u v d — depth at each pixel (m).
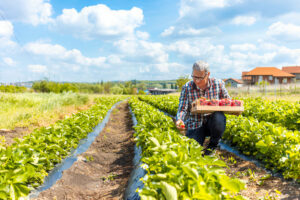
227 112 4.07
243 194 3.29
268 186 3.46
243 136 5.03
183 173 2.25
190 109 4.51
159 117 6.96
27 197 3.52
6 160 3.53
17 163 3.52
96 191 4.31
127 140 8.45
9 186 3.07
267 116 7.96
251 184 3.66
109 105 20.72
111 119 15.07
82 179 4.81
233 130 5.77
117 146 7.82
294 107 8.10
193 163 2.34
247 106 9.82
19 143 4.62
